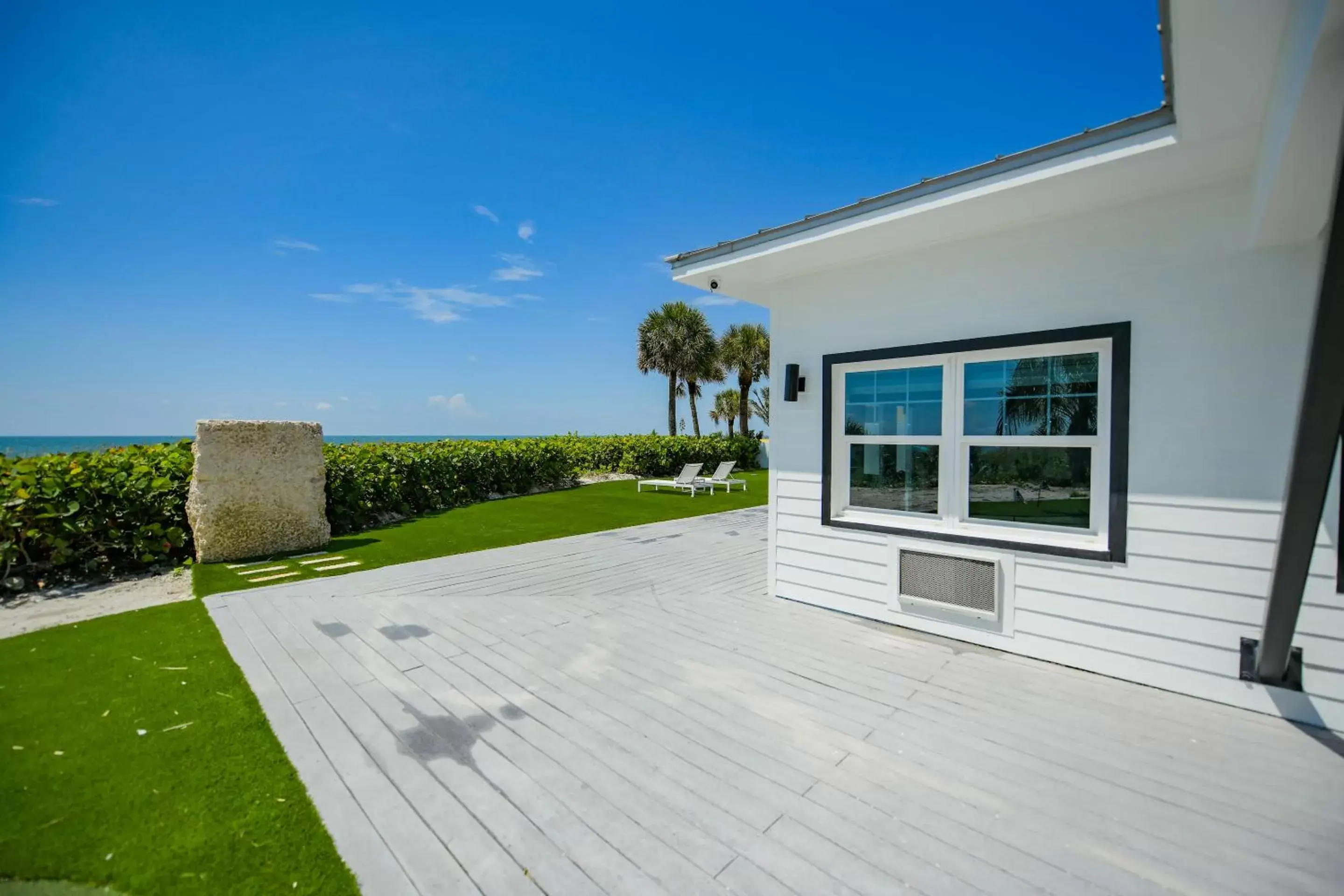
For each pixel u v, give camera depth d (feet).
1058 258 11.72
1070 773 7.82
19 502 17.67
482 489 41.16
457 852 6.20
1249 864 6.05
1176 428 10.44
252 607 15.56
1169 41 6.31
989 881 5.79
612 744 8.54
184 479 22.11
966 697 10.23
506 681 10.86
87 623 14.21
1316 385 5.65
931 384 13.93
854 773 7.81
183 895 5.49
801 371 16.35
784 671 11.38
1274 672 8.99
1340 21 4.53
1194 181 9.89
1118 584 11.03
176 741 8.55
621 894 5.60
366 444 33.40
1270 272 9.57
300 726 9.05
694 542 25.91
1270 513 9.59
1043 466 12.25
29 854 6.01
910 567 13.88
